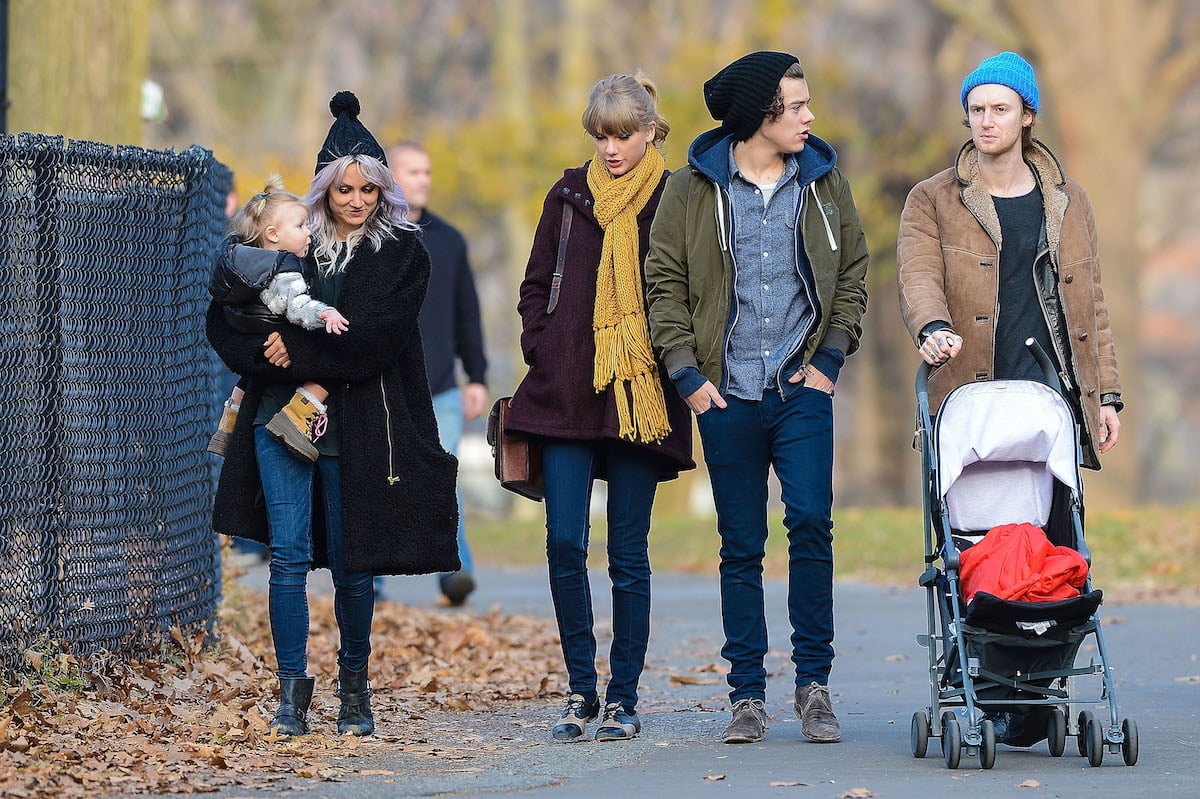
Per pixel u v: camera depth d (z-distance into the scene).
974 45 105.56
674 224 20.41
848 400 139.50
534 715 22.89
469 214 96.44
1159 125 89.81
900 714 22.67
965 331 20.02
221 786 17.42
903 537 51.72
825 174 20.38
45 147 21.33
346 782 17.84
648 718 22.58
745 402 20.23
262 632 28.47
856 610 36.56
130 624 23.27
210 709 21.45
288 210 19.73
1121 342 87.94
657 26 100.75
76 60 34.59
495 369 129.75
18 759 17.55
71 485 21.94
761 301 20.27
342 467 19.80
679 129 84.56
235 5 113.12
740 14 97.38
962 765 18.64
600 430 20.47
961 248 20.08
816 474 20.12
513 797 17.19
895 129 102.69
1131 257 87.81
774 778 17.98
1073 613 17.98
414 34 116.62
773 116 20.03
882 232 94.62
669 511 96.88
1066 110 87.94
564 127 90.56
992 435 18.95
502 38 104.44
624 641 20.92
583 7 100.94
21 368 20.95
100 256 22.59
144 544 23.62
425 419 20.31
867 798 16.80
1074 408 20.02
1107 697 18.41
